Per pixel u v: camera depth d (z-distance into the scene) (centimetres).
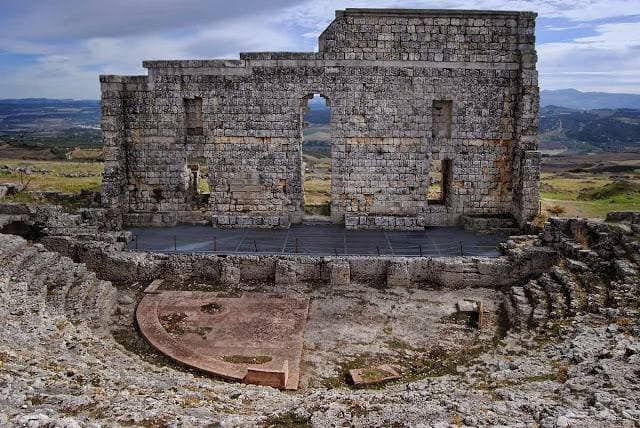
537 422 1288
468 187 3831
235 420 1296
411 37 3647
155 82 3744
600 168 11994
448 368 2109
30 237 3394
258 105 3738
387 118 3731
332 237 3559
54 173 7412
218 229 3775
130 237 3416
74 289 2588
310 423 1316
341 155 3788
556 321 2238
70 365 1656
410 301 2806
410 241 3469
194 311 2630
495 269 2980
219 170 3834
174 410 1346
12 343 1794
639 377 1534
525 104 3631
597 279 2500
